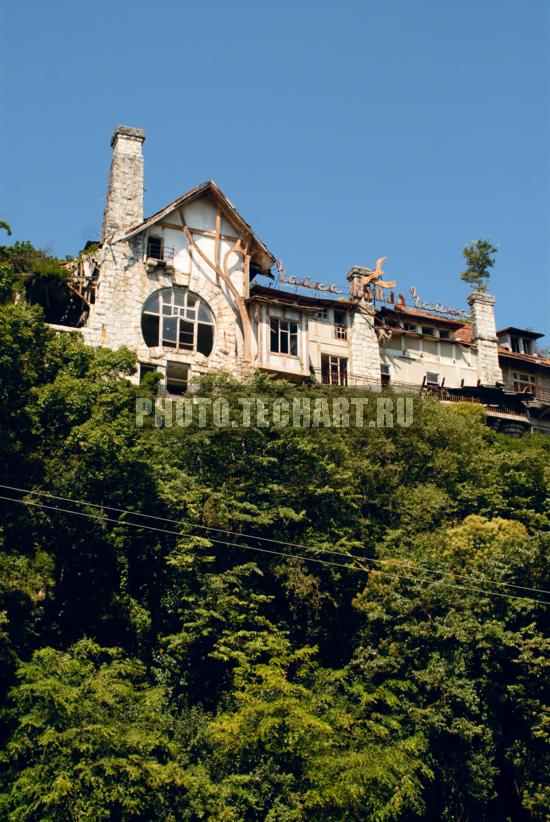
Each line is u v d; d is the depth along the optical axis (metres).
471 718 27.48
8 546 27.33
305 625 31.03
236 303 46.78
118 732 22.94
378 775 24.36
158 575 30.16
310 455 33.31
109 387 31.12
